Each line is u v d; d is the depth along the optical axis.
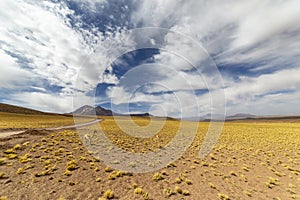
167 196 8.35
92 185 8.83
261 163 15.05
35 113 127.06
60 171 10.12
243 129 50.03
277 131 44.22
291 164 15.39
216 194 8.95
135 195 8.17
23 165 10.34
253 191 9.69
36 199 7.08
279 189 10.13
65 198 7.32
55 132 23.23
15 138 16.83
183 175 11.40
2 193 7.25
